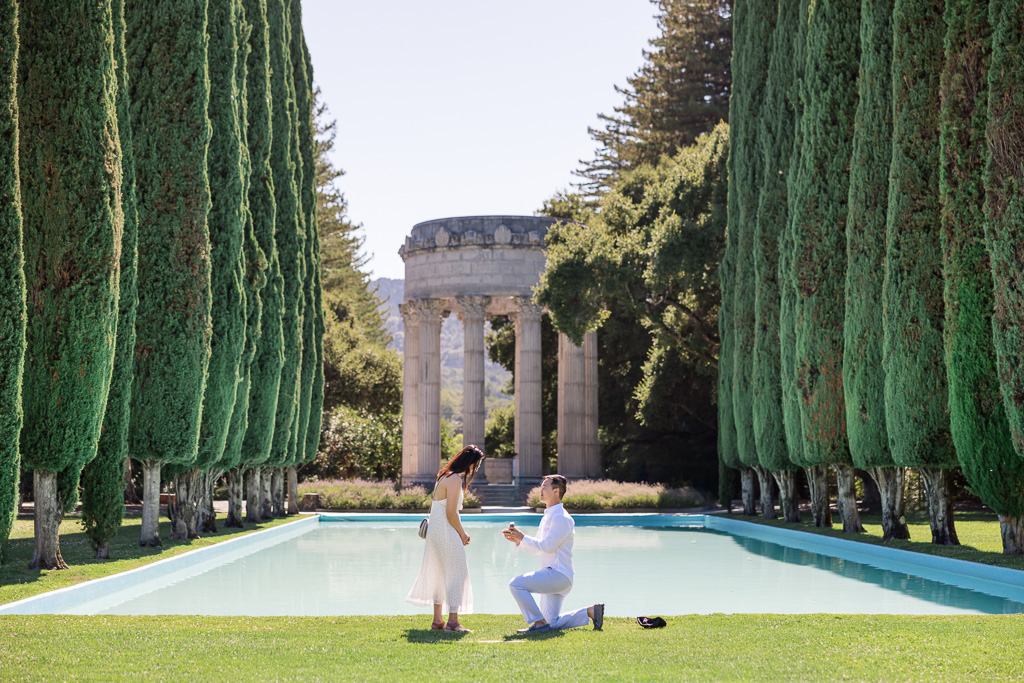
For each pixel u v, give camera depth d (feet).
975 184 58.29
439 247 161.89
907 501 113.50
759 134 111.24
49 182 55.83
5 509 45.52
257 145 100.48
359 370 215.72
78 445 55.42
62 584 48.75
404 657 28.53
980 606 45.65
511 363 212.64
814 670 26.81
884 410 73.77
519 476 156.35
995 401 58.49
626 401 192.13
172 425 72.54
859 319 75.97
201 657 28.71
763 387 102.89
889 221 69.62
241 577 60.95
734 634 32.89
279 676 25.98
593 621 34.71
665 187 141.38
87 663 27.84
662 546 85.15
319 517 126.11
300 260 115.85
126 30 76.07
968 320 59.11
